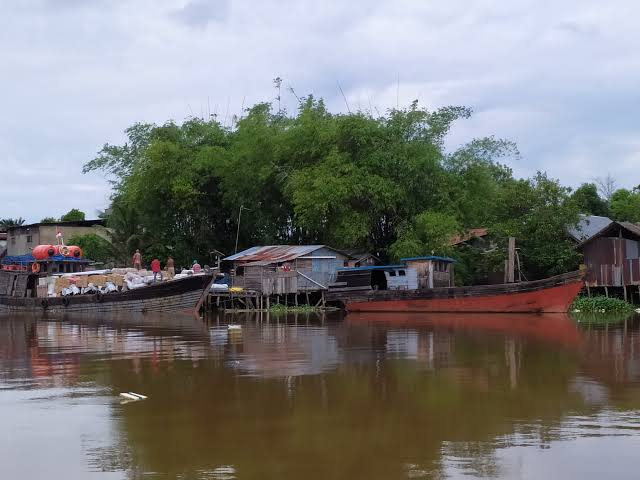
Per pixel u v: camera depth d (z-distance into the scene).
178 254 52.03
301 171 44.09
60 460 9.16
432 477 8.25
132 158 55.62
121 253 56.31
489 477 8.23
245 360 17.91
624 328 26.19
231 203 50.12
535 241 42.00
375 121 45.09
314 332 26.09
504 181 51.22
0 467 8.93
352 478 8.27
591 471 8.41
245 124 49.69
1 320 36.28
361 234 41.78
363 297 38.94
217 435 10.22
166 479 8.37
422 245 41.47
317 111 48.09
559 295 33.91
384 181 42.06
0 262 62.47
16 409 12.13
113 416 11.52
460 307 36.16
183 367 16.75
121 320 34.47
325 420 11.02
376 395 12.93
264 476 8.39
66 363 17.80
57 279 44.03
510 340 22.06
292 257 41.28
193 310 37.34
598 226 46.59
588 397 12.52
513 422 10.73
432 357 18.08
